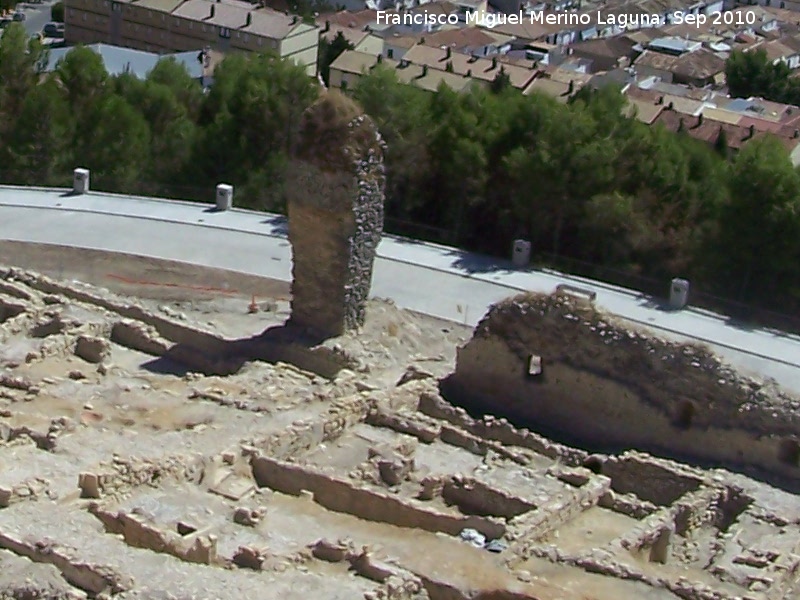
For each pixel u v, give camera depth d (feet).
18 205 264.31
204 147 289.12
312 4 638.12
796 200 243.40
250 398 180.65
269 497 153.28
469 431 179.63
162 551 134.72
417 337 214.48
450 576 135.33
